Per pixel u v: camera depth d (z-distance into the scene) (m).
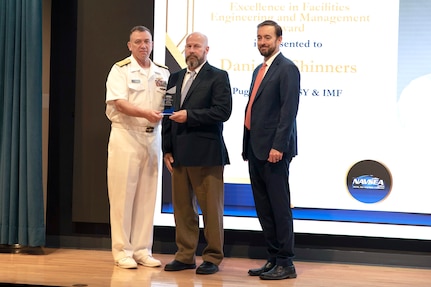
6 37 4.73
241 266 4.34
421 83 4.42
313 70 4.54
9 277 3.76
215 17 4.65
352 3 4.50
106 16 4.79
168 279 3.83
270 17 4.59
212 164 3.97
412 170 4.43
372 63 4.47
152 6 4.74
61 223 4.91
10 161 4.73
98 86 4.81
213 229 4.05
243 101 4.62
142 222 4.29
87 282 3.66
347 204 4.50
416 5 4.43
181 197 4.14
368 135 4.48
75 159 4.84
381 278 4.04
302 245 4.63
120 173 4.15
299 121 4.55
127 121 4.16
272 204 3.90
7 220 4.71
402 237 4.44
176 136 4.05
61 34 4.86
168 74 4.36
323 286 3.72
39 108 4.67
